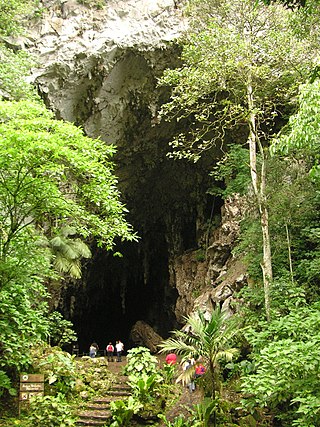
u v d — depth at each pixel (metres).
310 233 10.91
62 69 15.62
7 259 8.52
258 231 11.74
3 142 6.89
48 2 16.86
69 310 23.09
